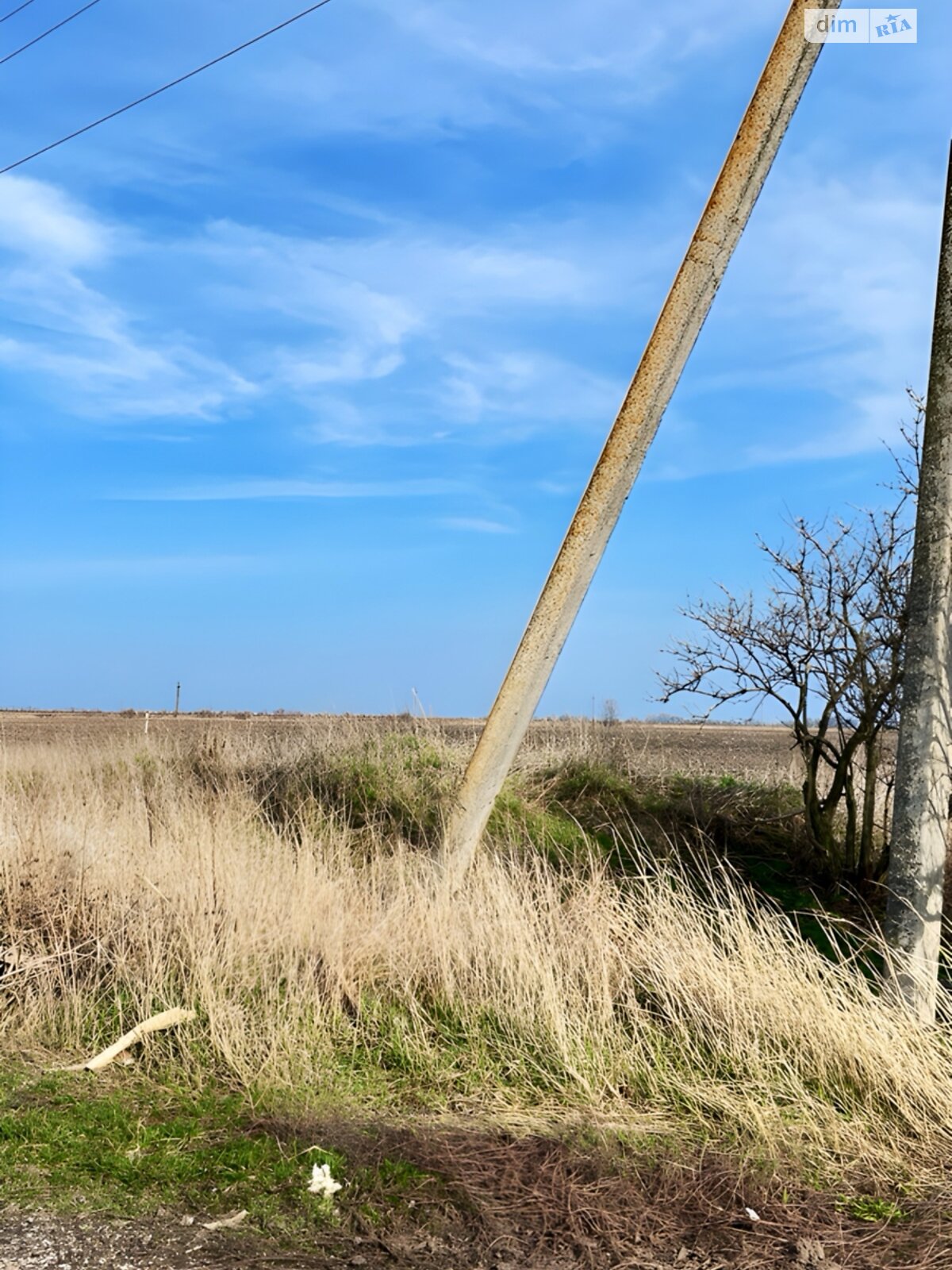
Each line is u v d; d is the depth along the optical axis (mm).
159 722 27562
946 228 6410
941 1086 5387
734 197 8391
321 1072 5723
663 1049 6055
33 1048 6078
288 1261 3889
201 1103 5305
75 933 7145
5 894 7391
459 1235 4141
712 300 8578
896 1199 4609
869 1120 5277
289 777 12531
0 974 6758
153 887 7508
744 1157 4891
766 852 11133
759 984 6262
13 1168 4531
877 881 10148
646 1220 4320
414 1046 6074
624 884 9195
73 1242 3969
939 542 6359
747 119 8328
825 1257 4070
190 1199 4332
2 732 24547
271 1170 4574
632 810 11977
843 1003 6020
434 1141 4914
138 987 6500
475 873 8883
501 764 9062
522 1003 6363
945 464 6355
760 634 10477
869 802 10305
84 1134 4891
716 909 7496
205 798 11828
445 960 6789
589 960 6848
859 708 10250
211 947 6801
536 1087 5727
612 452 8773
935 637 6340
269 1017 6168
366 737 13797
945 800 6344
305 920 7277
